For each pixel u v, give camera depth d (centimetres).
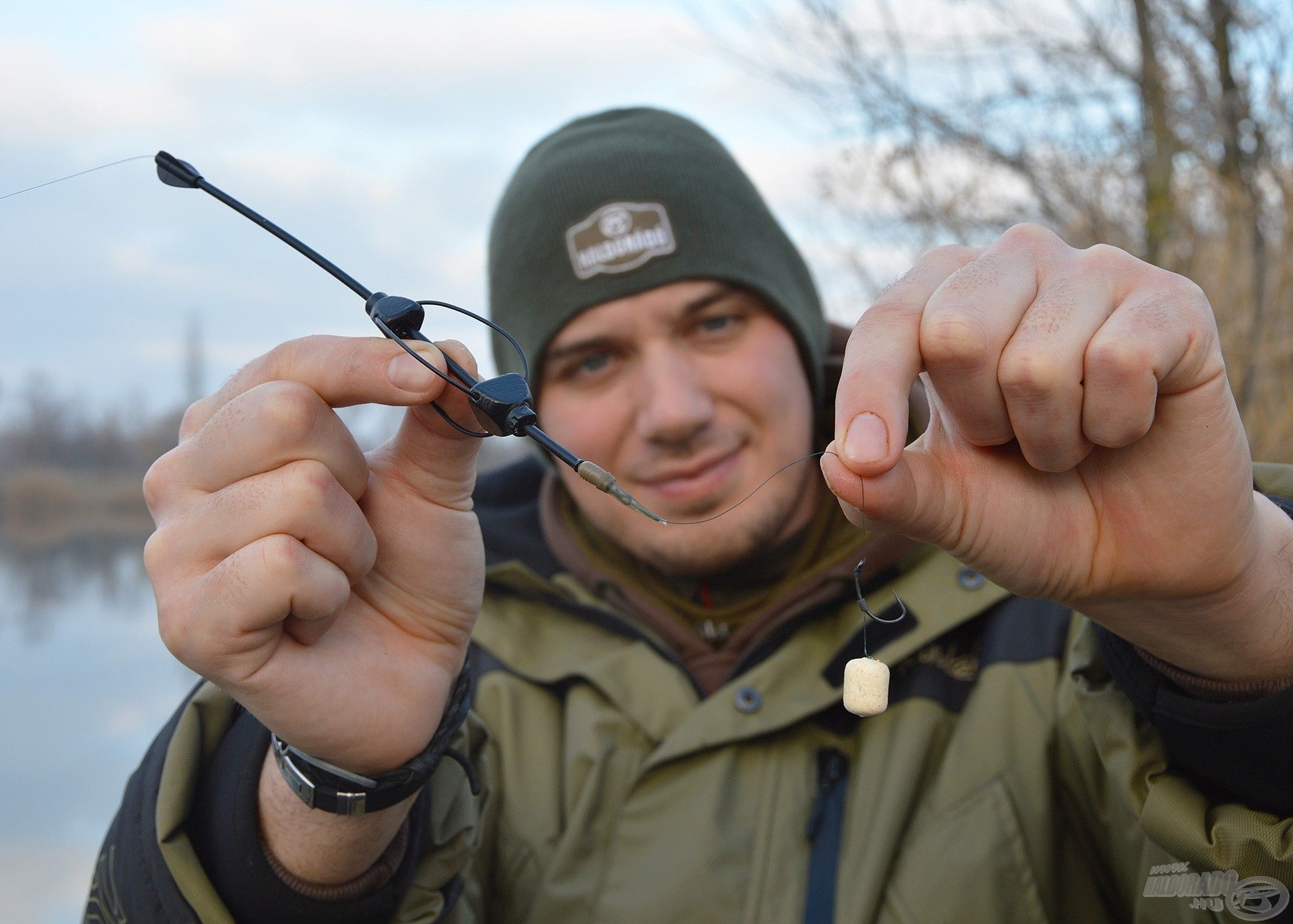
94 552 1570
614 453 190
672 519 187
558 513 203
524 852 165
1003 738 158
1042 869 149
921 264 106
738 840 157
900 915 147
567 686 180
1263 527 107
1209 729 112
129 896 124
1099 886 154
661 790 163
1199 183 439
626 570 197
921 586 174
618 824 162
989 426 98
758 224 198
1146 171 464
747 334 190
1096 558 104
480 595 128
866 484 95
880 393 94
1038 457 98
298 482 104
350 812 117
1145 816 119
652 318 187
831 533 192
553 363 195
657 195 189
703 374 187
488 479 226
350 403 110
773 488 188
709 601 194
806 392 196
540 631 189
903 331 98
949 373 95
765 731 163
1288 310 395
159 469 109
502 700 178
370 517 122
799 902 150
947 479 103
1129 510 103
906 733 162
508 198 210
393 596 122
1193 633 109
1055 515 104
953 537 103
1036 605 170
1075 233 495
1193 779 120
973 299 95
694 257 187
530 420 105
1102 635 125
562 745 174
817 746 165
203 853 125
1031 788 154
